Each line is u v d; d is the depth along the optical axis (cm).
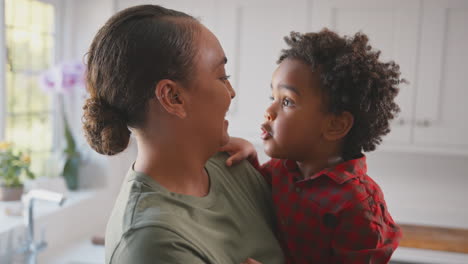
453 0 218
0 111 194
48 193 133
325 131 86
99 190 232
